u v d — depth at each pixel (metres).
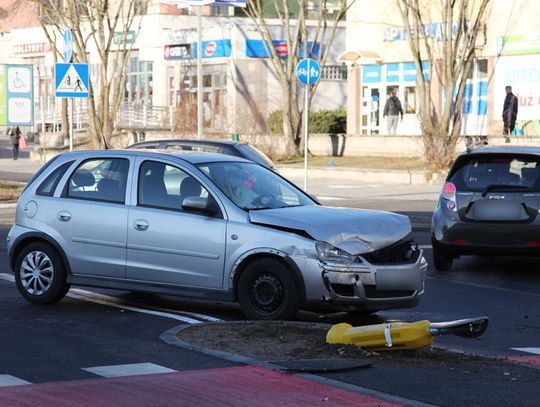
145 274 19.12
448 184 25.69
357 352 15.34
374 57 74.44
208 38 96.94
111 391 12.93
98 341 16.52
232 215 18.47
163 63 102.62
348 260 17.75
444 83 63.69
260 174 19.97
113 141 81.81
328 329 17.00
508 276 25.72
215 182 18.92
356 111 78.00
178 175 19.17
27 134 117.62
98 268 19.56
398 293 18.30
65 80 37.94
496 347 17.16
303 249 17.80
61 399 12.52
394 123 71.00
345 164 64.12
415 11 60.94
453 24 68.06
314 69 39.78
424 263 18.84
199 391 12.92
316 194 50.19
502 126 66.06
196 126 78.94
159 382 13.41
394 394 13.02
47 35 82.44
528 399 12.90
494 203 25.03
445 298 22.30
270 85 95.00
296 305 17.89
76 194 19.97
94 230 19.56
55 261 19.92
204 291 18.64
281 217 18.20
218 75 96.69
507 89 61.38
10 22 137.12
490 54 66.56
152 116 98.50
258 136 70.75
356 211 19.08
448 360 15.21
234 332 16.81
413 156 64.88
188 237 18.67
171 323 18.30
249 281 18.27
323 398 12.58
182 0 57.34
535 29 63.91
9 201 45.78
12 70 50.97
